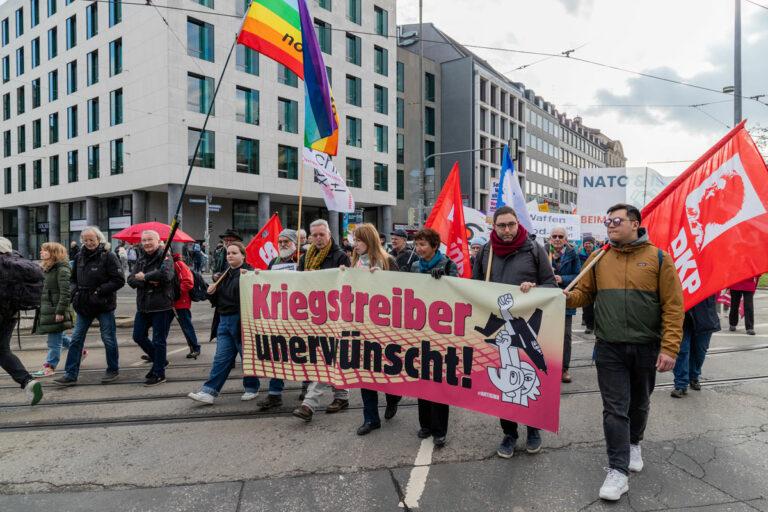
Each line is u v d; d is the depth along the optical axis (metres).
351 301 4.23
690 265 4.18
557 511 2.92
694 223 4.20
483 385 3.73
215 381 4.68
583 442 3.90
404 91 43.09
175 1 26.66
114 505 3.01
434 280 3.93
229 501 3.04
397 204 42.19
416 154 44.09
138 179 28.41
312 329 4.39
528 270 3.77
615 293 3.22
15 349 7.45
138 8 27.72
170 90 26.48
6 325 4.63
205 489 3.19
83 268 5.45
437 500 3.04
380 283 4.12
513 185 5.95
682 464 3.52
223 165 28.72
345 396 4.76
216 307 4.89
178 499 3.07
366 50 36.94
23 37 37.34
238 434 4.09
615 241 3.26
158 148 27.03
